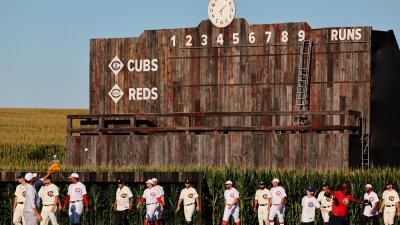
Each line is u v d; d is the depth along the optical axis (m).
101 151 123.69
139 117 125.12
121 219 98.00
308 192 91.94
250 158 117.12
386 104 117.94
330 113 113.31
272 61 121.31
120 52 127.75
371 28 117.62
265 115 116.88
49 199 88.94
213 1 124.00
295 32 120.50
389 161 117.62
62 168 112.94
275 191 96.00
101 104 128.38
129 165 118.75
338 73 118.75
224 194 99.81
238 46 122.81
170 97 125.62
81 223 104.94
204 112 121.44
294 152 115.19
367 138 117.12
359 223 106.25
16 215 90.94
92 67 128.62
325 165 113.75
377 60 118.44
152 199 96.62
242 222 106.44
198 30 124.69
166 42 126.12
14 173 103.06
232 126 118.94
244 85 122.56
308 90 119.75
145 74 126.75
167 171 106.25
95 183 104.81
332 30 119.06
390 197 100.44
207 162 119.06
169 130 121.62
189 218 100.56
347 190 78.44
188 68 125.00
